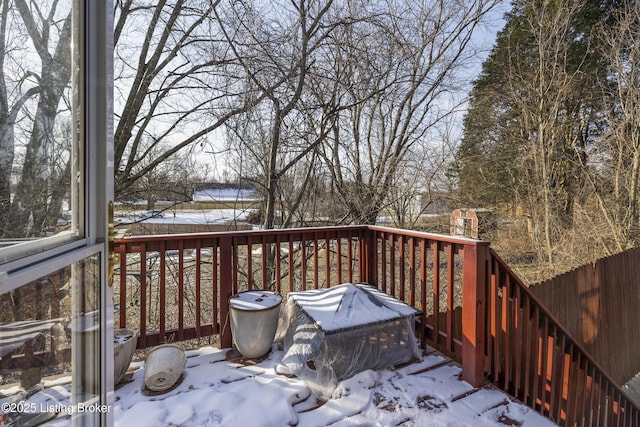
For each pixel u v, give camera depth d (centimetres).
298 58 587
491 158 999
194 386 211
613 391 393
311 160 680
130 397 198
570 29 998
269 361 243
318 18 603
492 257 234
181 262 256
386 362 237
